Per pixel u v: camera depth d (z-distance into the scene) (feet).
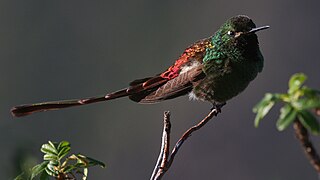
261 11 60.90
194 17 64.23
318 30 57.72
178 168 55.67
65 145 14.01
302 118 10.82
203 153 55.88
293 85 11.16
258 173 53.83
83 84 63.77
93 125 59.88
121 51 64.59
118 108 61.11
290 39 58.75
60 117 58.65
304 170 51.60
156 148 59.88
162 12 65.41
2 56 64.49
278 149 52.95
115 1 65.92
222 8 64.18
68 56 64.34
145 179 59.31
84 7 65.87
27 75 63.36
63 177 13.79
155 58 64.18
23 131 56.65
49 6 65.77
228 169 54.39
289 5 59.52
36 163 16.57
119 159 59.77
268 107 11.11
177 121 59.16
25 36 65.05
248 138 54.85
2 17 65.41
